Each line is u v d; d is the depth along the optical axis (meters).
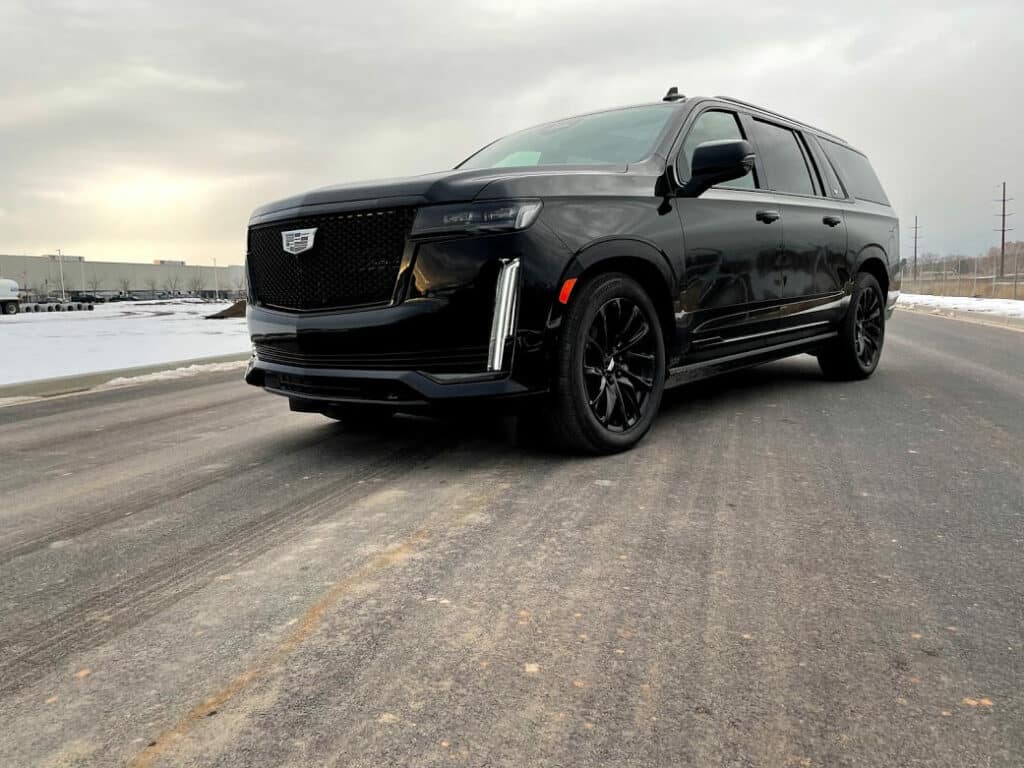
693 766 1.02
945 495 2.28
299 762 1.05
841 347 4.73
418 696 1.21
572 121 3.97
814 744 1.06
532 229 2.59
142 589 1.71
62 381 5.71
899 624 1.43
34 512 2.40
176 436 3.67
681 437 3.21
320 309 2.81
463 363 2.61
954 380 4.90
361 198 2.72
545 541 1.93
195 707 1.20
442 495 2.40
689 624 1.44
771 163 4.10
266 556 1.90
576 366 2.74
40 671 1.34
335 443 3.33
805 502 2.22
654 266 3.04
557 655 1.33
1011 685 1.21
